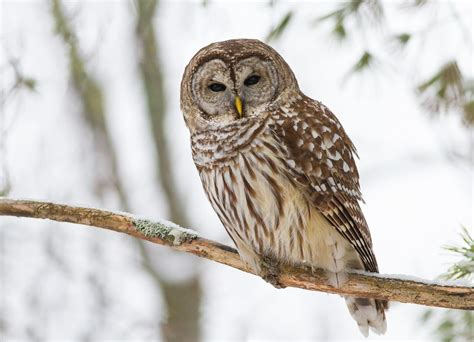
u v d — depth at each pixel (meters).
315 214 11.37
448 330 12.68
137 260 18.34
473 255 9.88
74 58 15.80
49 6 15.52
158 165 20.83
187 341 18.80
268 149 11.26
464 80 11.87
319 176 11.36
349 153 11.91
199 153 11.70
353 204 11.61
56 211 11.19
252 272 11.62
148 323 16.14
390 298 10.82
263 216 11.30
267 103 11.63
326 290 11.43
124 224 11.22
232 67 11.72
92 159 19.44
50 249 15.85
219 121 11.62
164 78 20.45
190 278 19.31
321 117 11.78
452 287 10.32
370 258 11.64
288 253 11.44
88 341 15.55
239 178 11.32
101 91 18.47
